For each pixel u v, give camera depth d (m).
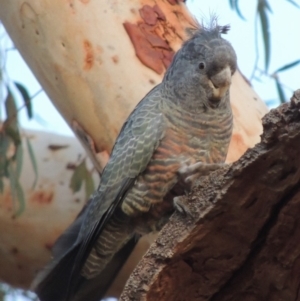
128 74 10.00
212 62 8.87
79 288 9.66
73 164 13.62
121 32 10.16
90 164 13.28
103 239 9.60
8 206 13.34
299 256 6.54
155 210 9.14
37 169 12.73
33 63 10.70
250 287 6.79
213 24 9.81
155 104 9.20
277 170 6.20
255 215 6.45
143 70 10.03
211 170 8.58
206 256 6.62
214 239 6.55
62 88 10.35
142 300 6.47
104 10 10.24
